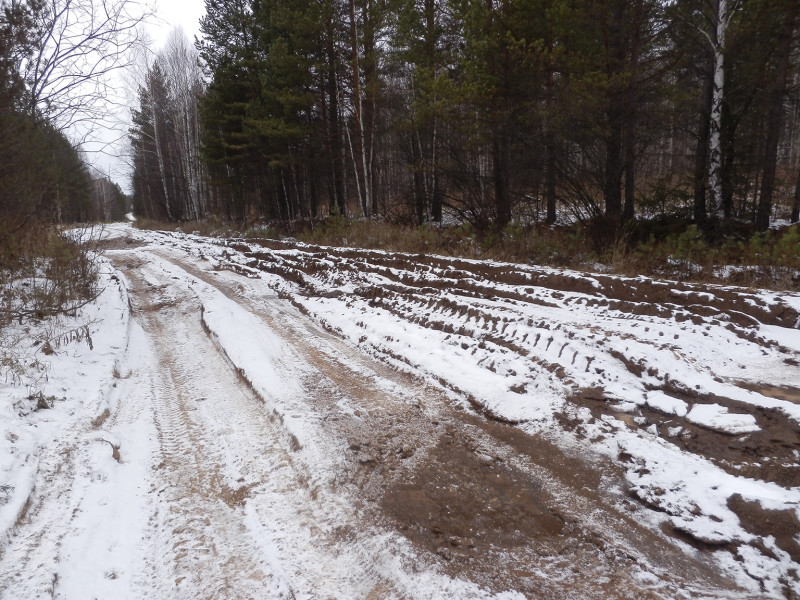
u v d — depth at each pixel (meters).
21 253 8.84
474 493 3.30
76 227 12.02
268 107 23.25
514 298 7.37
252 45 26.14
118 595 2.52
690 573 2.57
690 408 4.01
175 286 11.05
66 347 6.21
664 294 6.46
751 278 7.57
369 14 19.19
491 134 13.41
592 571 2.60
